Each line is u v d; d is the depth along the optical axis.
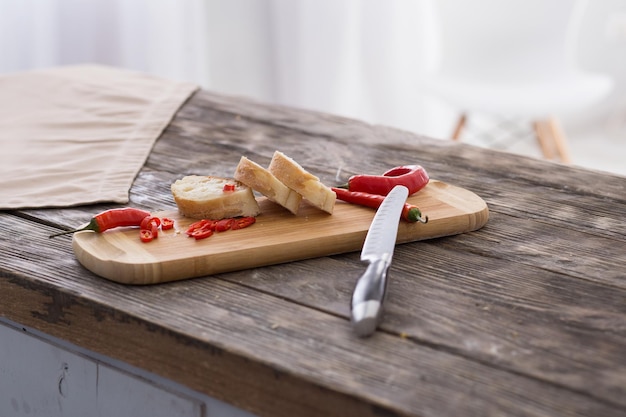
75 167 1.44
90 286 1.18
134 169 1.43
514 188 1.41
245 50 3.10
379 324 1.12
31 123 1.58
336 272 1.21
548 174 1.45
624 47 3.77
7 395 1.30
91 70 1.82
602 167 3.46
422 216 1.28
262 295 1.17
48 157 1.46
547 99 2.60
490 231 1.30
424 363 1.08
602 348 1.10
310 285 1.18
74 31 2.58
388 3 3.16
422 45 3.24
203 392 1.12
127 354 1.16
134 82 1.76
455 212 1.29
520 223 1.32
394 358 1.08
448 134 3.46
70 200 1.35
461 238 1.28
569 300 1.17
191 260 1.19
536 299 1.17
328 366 1.08
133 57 2.70
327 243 1.23
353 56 3.18
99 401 1.22
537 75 2.79
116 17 2.65
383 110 3.29
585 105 2.63
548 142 2.82
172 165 1.46
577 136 3.80
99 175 1.41
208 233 1.23
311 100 3.14
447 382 1.06
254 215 1.27
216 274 1.20
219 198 1.26
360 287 1.13
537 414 1.03
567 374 1.07
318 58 3.10
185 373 1.13
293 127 1.61
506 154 1.52
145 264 1.18
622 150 3.65
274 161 1.28
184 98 1.69
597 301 1.17
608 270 1.22
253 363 1.08
